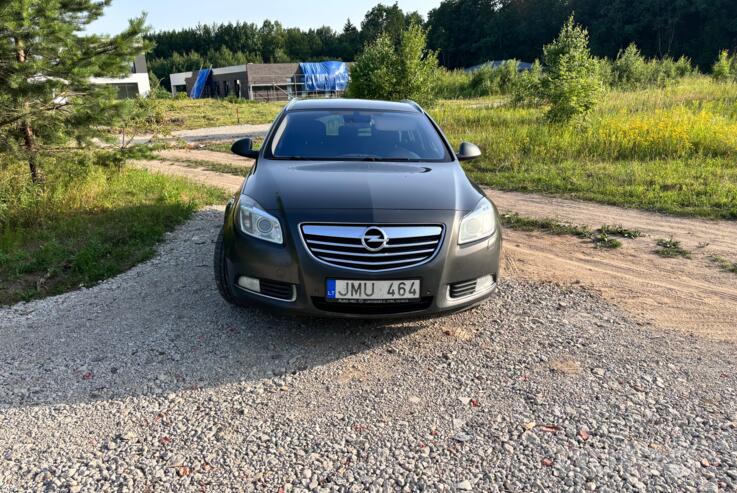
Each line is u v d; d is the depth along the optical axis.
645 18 78.69
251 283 3.31
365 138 4.40
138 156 8.27
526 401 2.79
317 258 3.12
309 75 60.44
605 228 6.22
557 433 2.53
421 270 3.14
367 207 3.21
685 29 78.81
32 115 6.96
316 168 3.84
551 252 5.48
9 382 2.96
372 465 2.31
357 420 2.63
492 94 36.22
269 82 59.41
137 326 3.66
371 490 2.17
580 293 4.31
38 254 5.09
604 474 2.26
